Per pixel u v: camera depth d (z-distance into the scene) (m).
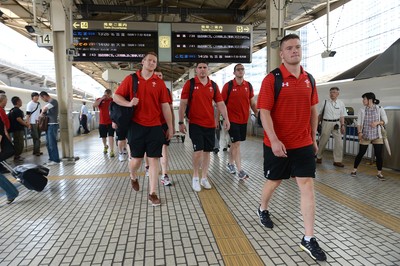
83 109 16.42
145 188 5.04
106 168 6.72
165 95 4.15
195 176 4.86
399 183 5.23
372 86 7.41
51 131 7.16
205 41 8.22
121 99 3.89
